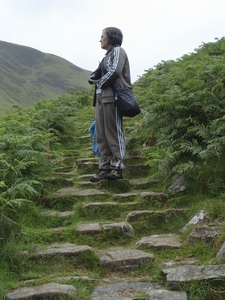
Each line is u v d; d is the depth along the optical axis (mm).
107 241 4246
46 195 5375
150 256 3740
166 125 5984
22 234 4234
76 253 3818
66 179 5977
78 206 4984
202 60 8008
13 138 5586
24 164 4848
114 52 5535
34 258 3799
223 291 3057
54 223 4742
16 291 3246
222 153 4945
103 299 3105
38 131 7371
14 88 125375
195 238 3910
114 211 4887
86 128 9547
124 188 5562
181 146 5098
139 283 3377
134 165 6176
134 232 4422
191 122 5598
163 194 5082
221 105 5555
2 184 3883
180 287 3137
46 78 149625
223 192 4672
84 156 7301
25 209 4848
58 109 9484
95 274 3578
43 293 3145
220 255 3480
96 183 5723
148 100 6863
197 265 3451
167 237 4219
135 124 7941
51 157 7281
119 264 3688
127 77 5727
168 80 7297
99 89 5672
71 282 3385
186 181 5109
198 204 4590
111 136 5602
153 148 5977
